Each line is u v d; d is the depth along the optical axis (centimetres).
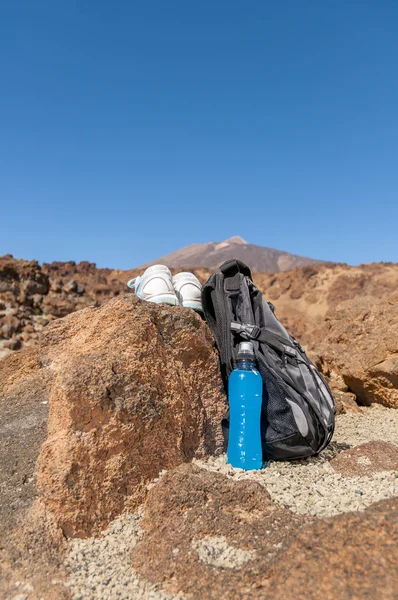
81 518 87
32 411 122
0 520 89
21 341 461
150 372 103
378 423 160
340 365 211
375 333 208
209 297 121
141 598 71
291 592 63
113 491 90
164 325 112
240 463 101
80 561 81
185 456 103
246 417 102
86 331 123
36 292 585
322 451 115
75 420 91
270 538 76
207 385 114
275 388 105
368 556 63
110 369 97
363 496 88
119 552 82
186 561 75
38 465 92
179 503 84
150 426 96
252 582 69
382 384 192
